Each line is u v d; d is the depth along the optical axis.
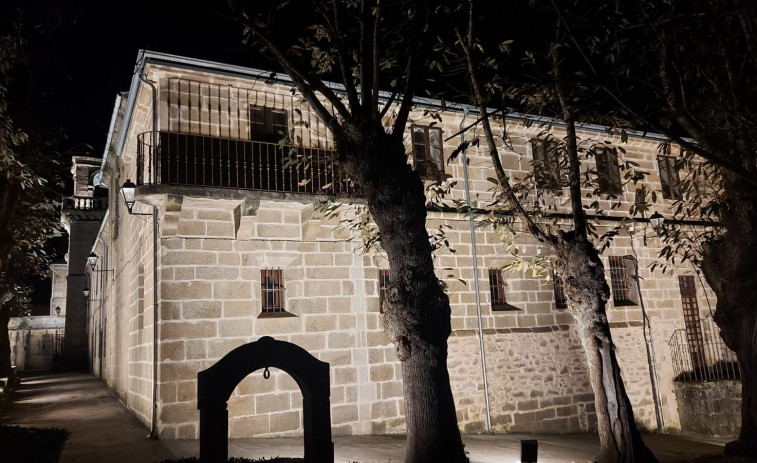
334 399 11.77
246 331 11.16
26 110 10.85
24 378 26.94
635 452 8.45
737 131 8.54
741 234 9.70
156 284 10.81
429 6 8.16
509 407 13.63
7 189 9.52
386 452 9.83
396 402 12.41
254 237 11.56
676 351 16.33
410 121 13.71
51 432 7.32
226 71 11.44
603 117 9.39
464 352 13.37
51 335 33.81
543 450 10.98
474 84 9.28
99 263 25.62
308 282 11.98
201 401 6.02
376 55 7.62
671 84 8.23
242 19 7.34
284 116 12.39
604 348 8.84
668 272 16.84
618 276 16.27
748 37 6.69
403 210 7.43
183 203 10.89
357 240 12.56
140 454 8.96
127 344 14.53
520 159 15.10
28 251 18.58
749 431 9.39
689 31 8.27
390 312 7.35
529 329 14.42
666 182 17.62
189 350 10.57
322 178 12.20
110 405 15.13
